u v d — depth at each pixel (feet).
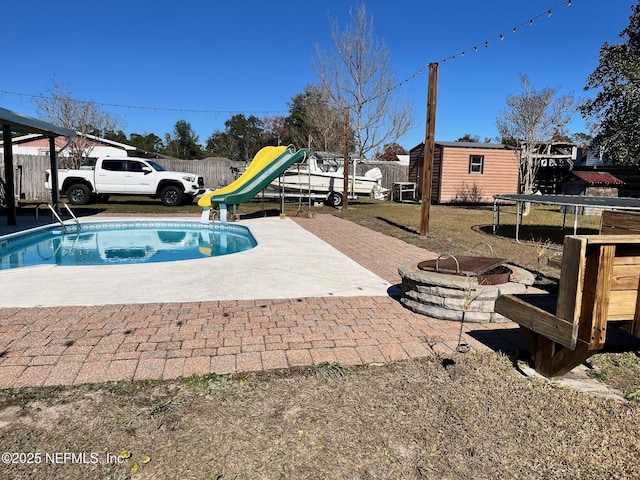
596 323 7.34
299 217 40.86
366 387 8.19
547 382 8.42
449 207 56.39
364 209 49.60
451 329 11.34
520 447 6.48
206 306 12.84
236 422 7.02
